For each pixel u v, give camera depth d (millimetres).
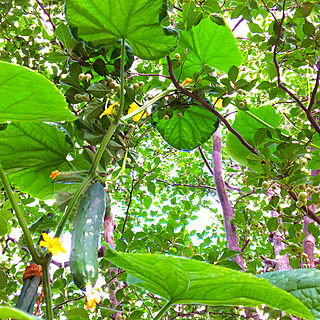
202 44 807
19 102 316
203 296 357
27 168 573
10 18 1205
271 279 479
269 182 824
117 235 1824
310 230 891
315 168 1038
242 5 765
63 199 509
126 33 498
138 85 688
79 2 456
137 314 1064
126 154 625
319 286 435
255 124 1016
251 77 1757
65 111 335
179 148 927
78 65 625
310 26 724
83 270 333
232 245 1384
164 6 469
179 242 1172
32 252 339
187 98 782
